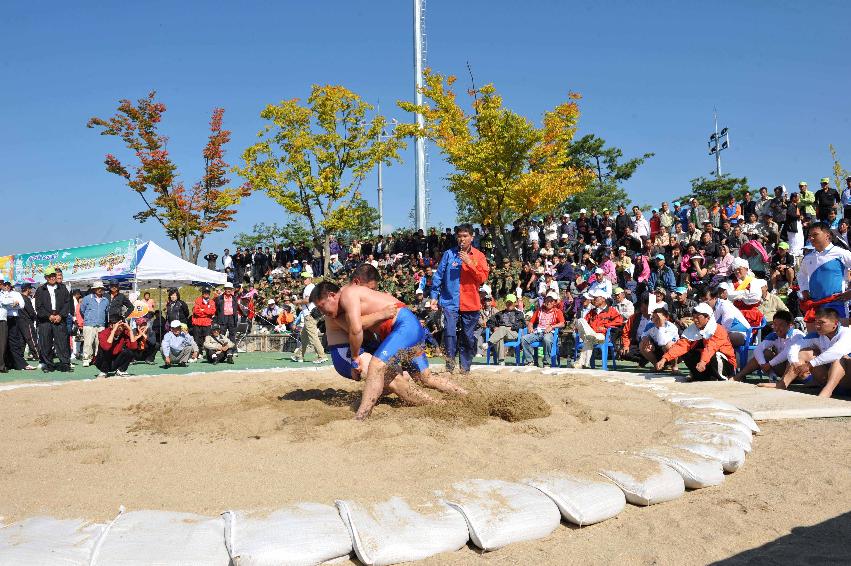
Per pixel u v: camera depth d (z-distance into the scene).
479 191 24.66
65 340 13.16
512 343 11.90
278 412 5.63
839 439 4.86
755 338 9.72
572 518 3.27
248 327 18.88
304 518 2.95
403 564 2.83
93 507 3.29
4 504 3.35
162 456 4.35
